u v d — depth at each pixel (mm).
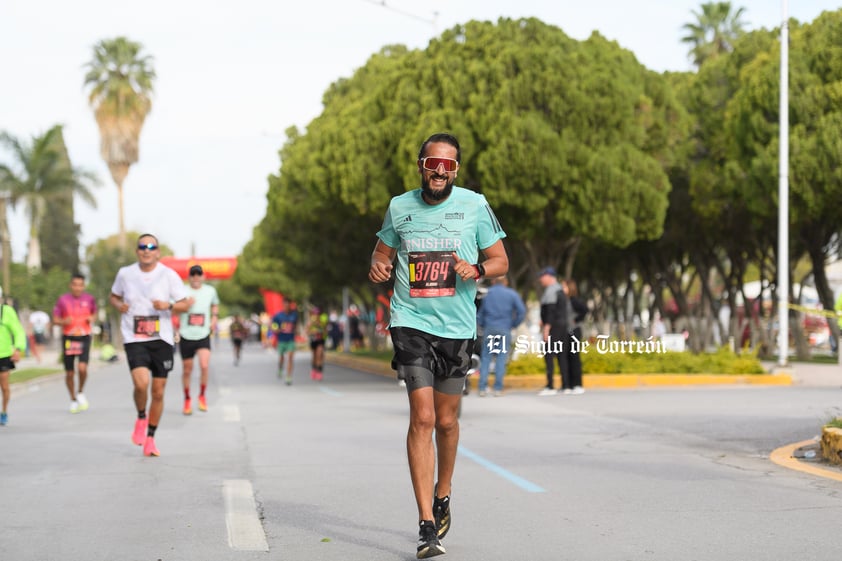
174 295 17188
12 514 11852
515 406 26453
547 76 43719
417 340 9523
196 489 13570
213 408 26938
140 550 9969
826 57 48219
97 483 14109
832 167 46625
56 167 97812
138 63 110562
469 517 11484
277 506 12297
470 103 44719
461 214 9602
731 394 30156
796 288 93750
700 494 12797
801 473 14492
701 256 66250
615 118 44438
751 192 49844
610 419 22781
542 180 43250
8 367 22797
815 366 45969
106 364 66375
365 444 18516
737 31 90188
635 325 90750
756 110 49562
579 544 10016
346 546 10078
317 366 44062
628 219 43781
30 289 88188
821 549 9602
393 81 48312
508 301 30156
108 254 94312
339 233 67688
